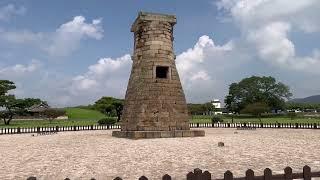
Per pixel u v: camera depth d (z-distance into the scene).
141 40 29.08
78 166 13.91
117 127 47.03
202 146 20.09
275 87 97.69
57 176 12.03
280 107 99.12
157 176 11.70
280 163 13.94
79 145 22.03
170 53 29.12
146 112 27.11
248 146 20.12
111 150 18.86
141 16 28.48
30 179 6.53
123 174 12.16
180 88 28.92
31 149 20.45
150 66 28.16
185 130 27.77
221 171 12.35
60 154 17.69
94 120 79.50
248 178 7.30
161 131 26.58
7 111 62.28
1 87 62.62
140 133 25.78
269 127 45.75
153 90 27.64
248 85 97.25
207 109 124.69
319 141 23.64
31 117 84.75
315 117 82.81
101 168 13.38
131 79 29.41
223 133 33.41
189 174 6.96
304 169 7.74
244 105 96.00
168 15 29.34
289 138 26.41
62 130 41.50
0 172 12.92
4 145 23.45
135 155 16.70
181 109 28.31
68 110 109.38
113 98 93.06
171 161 14.74
